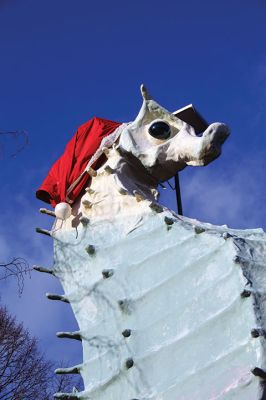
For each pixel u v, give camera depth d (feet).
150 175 47.67
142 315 40.22
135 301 40.75
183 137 46.55
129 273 42.16
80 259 44.45
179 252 41.52
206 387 35.76
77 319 42.19
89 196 46.68
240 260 39.01
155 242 42.80
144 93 48.39
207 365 36.32
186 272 40.40
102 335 40.68
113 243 44.01
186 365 37.14
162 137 47.29
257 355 35.37
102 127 50.11
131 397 37.58
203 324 37.81
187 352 37.50
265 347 35.47
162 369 37.70
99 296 42.19
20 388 74.49
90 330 41.24
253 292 37.45
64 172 48.62
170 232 42.60
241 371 35.37
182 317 38.93
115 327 40.60
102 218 45.39
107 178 46.78
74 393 39.17
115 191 45.93
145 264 42.04
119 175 46.80
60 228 46.55
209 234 41.27
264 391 34.24
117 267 42.73
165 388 36.88
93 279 43.24
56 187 48.55
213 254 40.29
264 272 38.96
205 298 38.91
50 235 46.44
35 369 76.84
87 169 47.39
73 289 43.60
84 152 48.88
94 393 38.86
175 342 38.04
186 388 36.24
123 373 38.47
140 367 38.19
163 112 47.88
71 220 46.47
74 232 45.83
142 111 48.34
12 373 75.25
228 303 38.06
